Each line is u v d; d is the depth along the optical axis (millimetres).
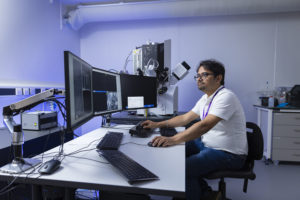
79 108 966
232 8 2650
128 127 1592
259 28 2986
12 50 2031
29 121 1706
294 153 2471
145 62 2145
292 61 2945
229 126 1301
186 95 3189
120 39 3314
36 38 2369
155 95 1892
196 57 3141
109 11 2871
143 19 3213
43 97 894
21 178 696
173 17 2908
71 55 853
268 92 3004
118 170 729
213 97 1404
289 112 2451
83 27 3391
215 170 1243
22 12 2156
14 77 2055
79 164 813
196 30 3117
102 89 1327
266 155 2592
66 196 847
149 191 617
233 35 3045
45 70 2527
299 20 2891
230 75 3086
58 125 1938
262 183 2039
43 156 915
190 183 1226
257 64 3020
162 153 952
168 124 1519
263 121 2770
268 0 2518
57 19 2775
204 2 2666
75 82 909
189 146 1528
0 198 1279
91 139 1226
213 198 1356
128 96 1652
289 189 1917
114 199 1020
